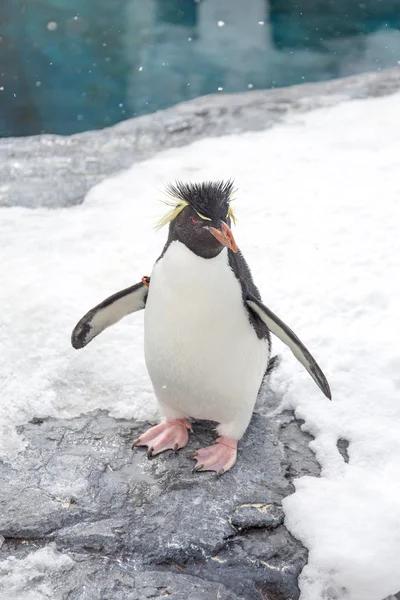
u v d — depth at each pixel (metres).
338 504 5.40
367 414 6.16
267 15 22.19
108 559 5.05
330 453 5.86
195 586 4.92
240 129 11.64
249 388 5.54
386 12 22.17
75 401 6.39
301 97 12.91
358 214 8.78
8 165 10.55
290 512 5.34
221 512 5.32
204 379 5.37
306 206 9.07
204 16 22.17
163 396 5.72
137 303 5.82
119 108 17.73
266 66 19.31
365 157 10.38
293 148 10.80
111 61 19.78
